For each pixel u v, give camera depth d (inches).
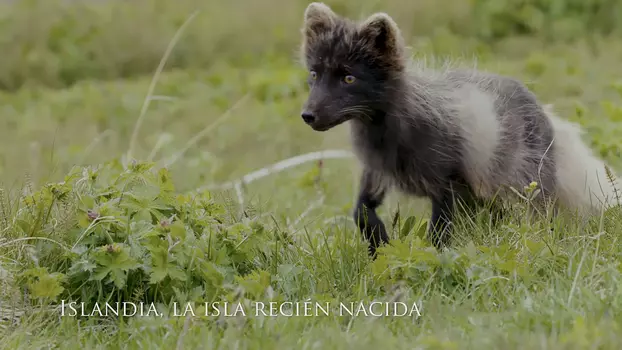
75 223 304.3
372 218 348.5
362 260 314.3
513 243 311.3
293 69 726.5
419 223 345.4
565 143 382.0
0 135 610.9
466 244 320.5
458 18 787.4
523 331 242.7
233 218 333.7
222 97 669.3
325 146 517.0
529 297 262.1
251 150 548.4
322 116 329.7
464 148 343.3
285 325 257.9
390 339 244.2
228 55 797.9
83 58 786.8
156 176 339.0
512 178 357.7
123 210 307.9
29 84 767.1
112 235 297.7
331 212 405.4
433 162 341.4
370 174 355.6
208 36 810.2
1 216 317.7
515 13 784.9
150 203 307.9
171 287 287.7
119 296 285.9
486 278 277.7
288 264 305.1
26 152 551.8
